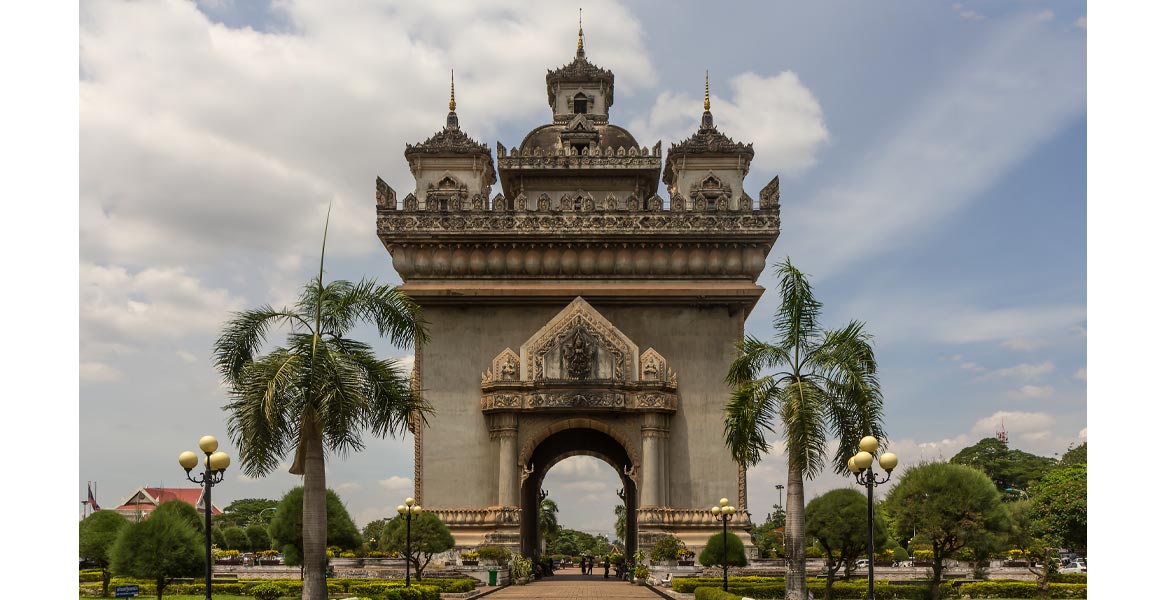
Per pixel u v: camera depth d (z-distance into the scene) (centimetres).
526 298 5534
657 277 5578
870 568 2416
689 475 5397
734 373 3119
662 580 4788
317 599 2492
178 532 3450
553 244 5566
